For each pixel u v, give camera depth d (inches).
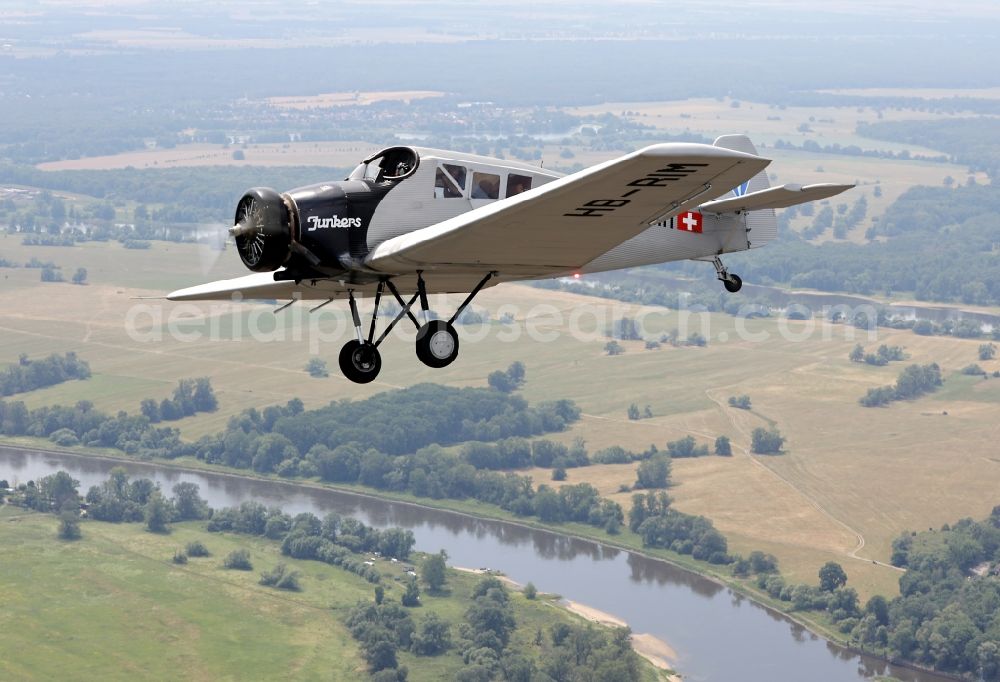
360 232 565.9
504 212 488.7
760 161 453.4
